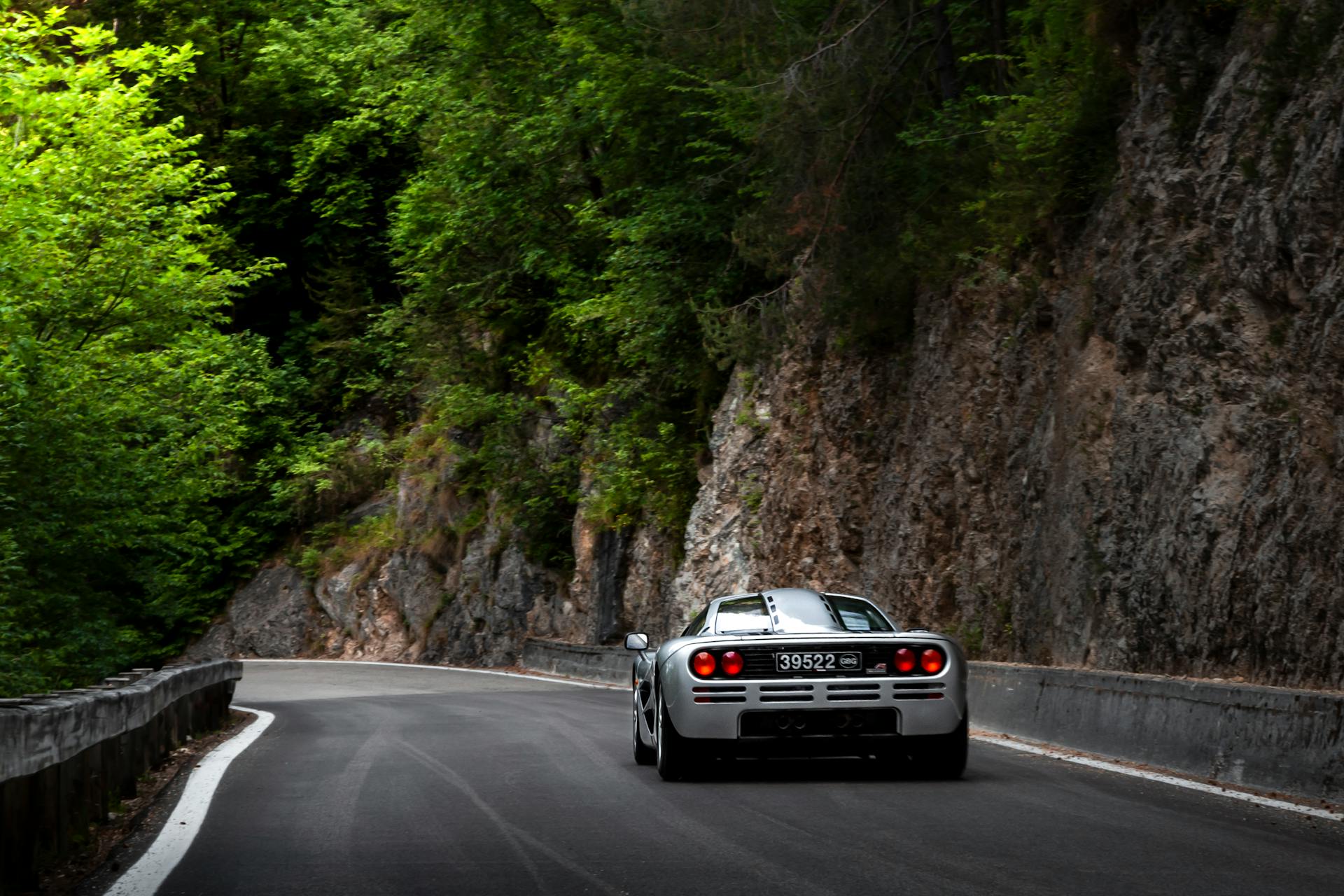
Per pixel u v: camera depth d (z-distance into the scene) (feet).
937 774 29.01
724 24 63.98
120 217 71.20
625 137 89.56
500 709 54.24
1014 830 21.99
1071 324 48.32
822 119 61.05
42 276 62.44
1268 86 38.14
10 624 58.39
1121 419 42.70
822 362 71.51
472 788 28.66
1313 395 33.37
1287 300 36.42
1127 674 33.17
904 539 59.52
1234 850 19.92
